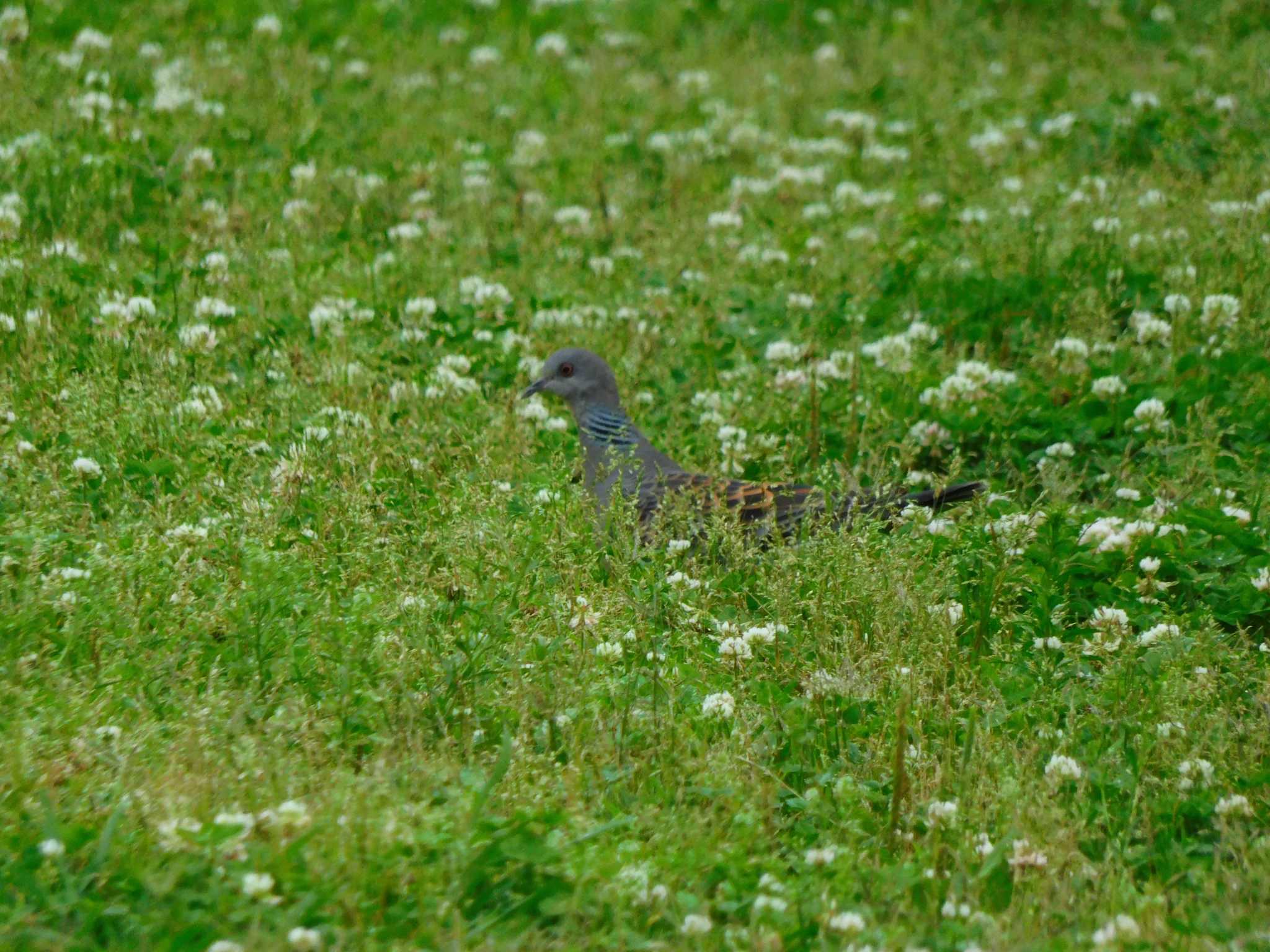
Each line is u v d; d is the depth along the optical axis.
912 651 9.60
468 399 13.48
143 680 8.73
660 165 20.72
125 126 18.28
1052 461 13.18
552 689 8.95
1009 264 16.80
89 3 23.17
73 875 7.04
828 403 14.03
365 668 8.88
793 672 9.70
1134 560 11.23
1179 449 13.04
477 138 20.98
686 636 10.05
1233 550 11.37
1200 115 20.50
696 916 7.05
